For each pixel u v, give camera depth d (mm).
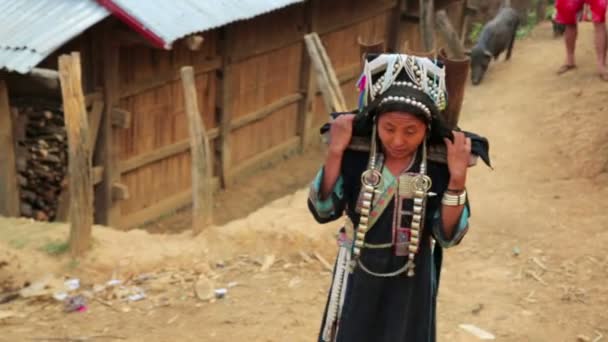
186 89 5305
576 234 5738
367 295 2805
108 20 8031
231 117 10641
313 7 11562
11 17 7469
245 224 5566
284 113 12008
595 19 9742
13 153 7578
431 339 3008
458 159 2555
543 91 10047
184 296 4688
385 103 2490
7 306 4535
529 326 4473
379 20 13906
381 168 2668
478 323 4484
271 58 11227
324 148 12797
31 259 4973
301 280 4902
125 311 4508
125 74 8633
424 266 2816
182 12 8117
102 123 8453
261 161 11695
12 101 7742
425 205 2686
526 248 5539
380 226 2725
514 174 7285
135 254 5113
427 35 10953
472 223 5992
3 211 7621
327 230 5469
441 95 2588
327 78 6996
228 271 5016
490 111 9766
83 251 5035
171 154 9711
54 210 8328
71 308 4504
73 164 4891
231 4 8859
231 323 4359
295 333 4262
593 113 8570
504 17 11617
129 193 9281
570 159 7512
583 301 4781
